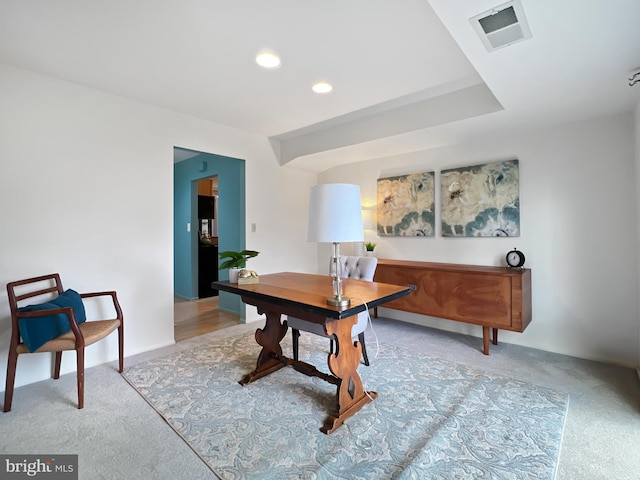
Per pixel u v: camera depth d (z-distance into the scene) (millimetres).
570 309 2801
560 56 1727
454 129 2904
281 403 2023
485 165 3184
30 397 2105
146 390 2189
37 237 2371
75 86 2535
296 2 1611
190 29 1842
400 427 1771
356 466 1479
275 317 2438
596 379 2320
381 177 3990
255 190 3922
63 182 2486
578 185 2748
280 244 4238
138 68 2303
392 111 3088
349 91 2668
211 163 4641
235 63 2225
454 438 1665
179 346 3049
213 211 5723
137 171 2883
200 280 5281
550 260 2883
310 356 2775
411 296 3232
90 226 2625
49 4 1622
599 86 2078
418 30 1851
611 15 1391
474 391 2154
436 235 3557
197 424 1808
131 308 2865
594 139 2666
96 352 2646
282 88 2619
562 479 1395
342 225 1741
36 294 2256
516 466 1469
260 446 1623
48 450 1603
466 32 1525
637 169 2359
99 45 2012
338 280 1766
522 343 3047
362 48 2037
